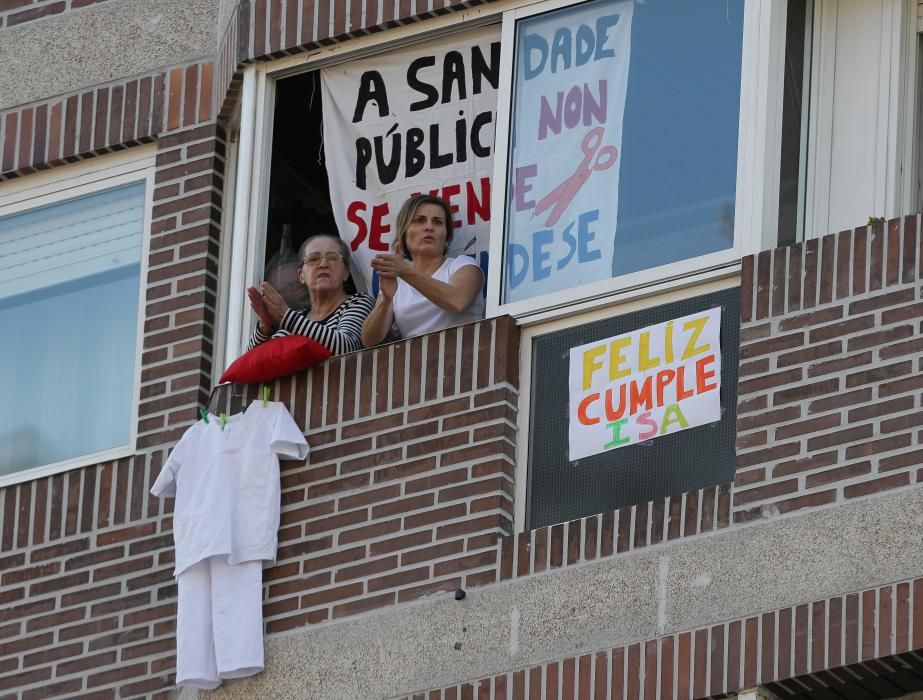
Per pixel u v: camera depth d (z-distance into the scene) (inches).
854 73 1035.9
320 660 1018.1
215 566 1044.5
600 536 973.2
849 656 903.1
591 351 1018.7
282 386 1071.0
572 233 1045.8
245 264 1123.9
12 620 1108.5
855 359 943.0
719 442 977.5
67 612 1098.7
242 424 1065.5
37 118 1210.6
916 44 1039.0
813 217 1022.4
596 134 1058.1
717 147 1026.1
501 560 992.2
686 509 957.8
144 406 1124.5
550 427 1016.9
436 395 1034.1
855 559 916.0
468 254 1098.7
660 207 1031.0
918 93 1035.3
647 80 1053.8
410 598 1007.0
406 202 1099.3
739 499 946.7
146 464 1109.7
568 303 1026.7
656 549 958.4
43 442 1163.9
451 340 1039.0
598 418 1007.0
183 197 1159.6
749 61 1028.5
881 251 952.9
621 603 957.8
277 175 1140.5
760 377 958.4
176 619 1072.8
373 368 1053.2
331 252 1109.1
